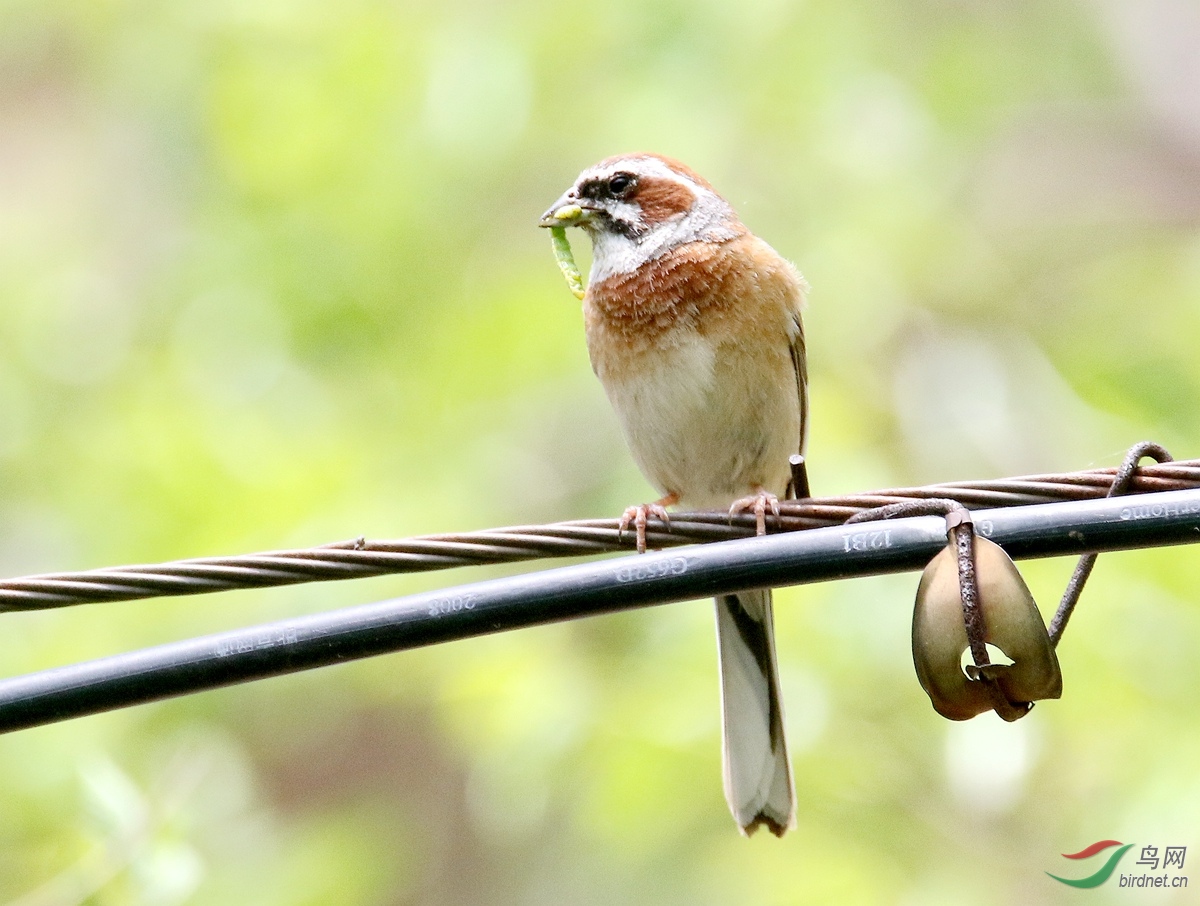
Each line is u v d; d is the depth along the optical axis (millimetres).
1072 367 13094
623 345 7941
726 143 13875
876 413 12773
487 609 5516
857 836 10891
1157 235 16297
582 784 11664
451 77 13680
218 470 12586
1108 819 10336
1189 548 10539
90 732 10906
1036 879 10562
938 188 14555
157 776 10594
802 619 10922
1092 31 16953
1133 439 11867
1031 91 16641
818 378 12906
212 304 14383
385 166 14078
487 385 13461
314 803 16969
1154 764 10211
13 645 11625
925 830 10852
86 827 8938
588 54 14195
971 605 5125
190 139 15344
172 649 5520
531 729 11164
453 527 12664
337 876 11164
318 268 14086
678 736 10844
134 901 8344
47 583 5836
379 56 14133
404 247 14195
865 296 13352
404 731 17266
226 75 14477
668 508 8469
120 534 12398
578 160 14188
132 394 14164
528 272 14016
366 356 14039
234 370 14039
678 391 7844
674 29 13875
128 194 16922
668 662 11289
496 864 15953
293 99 14039
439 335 13875
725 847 11172
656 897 11828
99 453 13383
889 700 10922
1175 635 10461
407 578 12258
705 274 7805
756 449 8031
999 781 10125
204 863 9438
